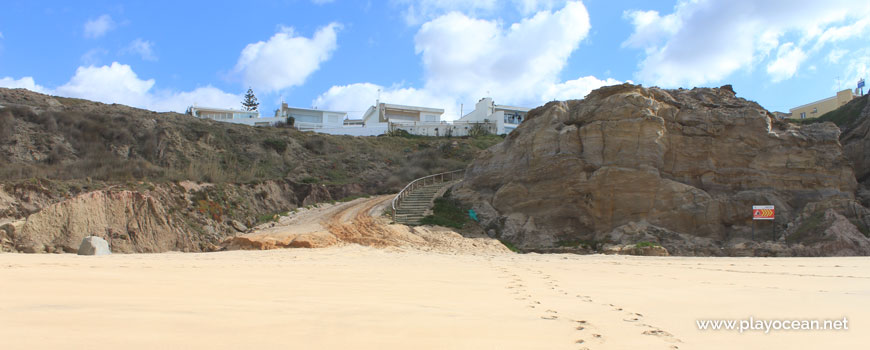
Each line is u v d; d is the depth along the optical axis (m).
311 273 11.98
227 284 9.00
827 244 22.45
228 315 5.71
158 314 5.54
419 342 4.83
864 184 32.50
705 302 8.23
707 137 28.28
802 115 63.94
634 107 28.16
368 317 6.05
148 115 47.97
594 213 27.23
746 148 28.08
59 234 23.11
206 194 31.61
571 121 30.59
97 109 48.44
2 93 47.53
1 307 5.61
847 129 39.19
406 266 14.95
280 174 43.22
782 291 9.74
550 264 16.81
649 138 27.41
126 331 4.58
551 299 8.49
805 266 16.34
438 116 88.25
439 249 22.73
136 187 29.38
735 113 28.75
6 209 25.59
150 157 40.59
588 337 5.46
